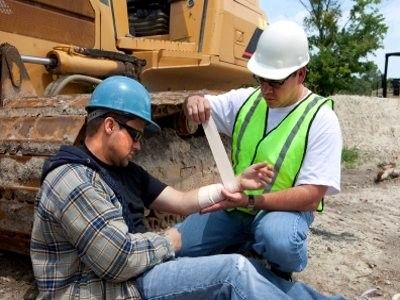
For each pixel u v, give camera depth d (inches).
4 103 141.0
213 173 183.3
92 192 88.4
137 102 96.0
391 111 565.0
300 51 106.5
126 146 96.3
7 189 126.0
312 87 850.8
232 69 230.4
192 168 171.5
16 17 160.1
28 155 124.3
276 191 107.8
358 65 861.8
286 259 103.8
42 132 124.6
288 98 108.1
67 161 91.0
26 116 131.5
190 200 108.0
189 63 209.2
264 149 109.3
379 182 393.7
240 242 120.3
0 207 128.9
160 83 212.5
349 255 186.7
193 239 117.7
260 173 103.6
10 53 146.5
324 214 251.6
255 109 114.7
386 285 161.0
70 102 131.3
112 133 95.2
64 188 88.1
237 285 91.4
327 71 840.9
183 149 167.2
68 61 167.3
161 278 93.7
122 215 93.4
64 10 176.4
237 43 232.5
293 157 106.4
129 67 189.8
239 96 120.2
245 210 115.8
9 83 145.0
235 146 116.3
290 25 107.8
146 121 97.0
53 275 89.5
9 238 132.6
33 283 132.7
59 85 162.7
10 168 125.8
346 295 150.9
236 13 231.5
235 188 105.0
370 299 148.1
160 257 95.6
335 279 162.7
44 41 169.2
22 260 145.7
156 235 97.3
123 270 89.0
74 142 119.5
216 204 107.6
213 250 118.1
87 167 91.6
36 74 166.1
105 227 87.7
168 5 237.5
